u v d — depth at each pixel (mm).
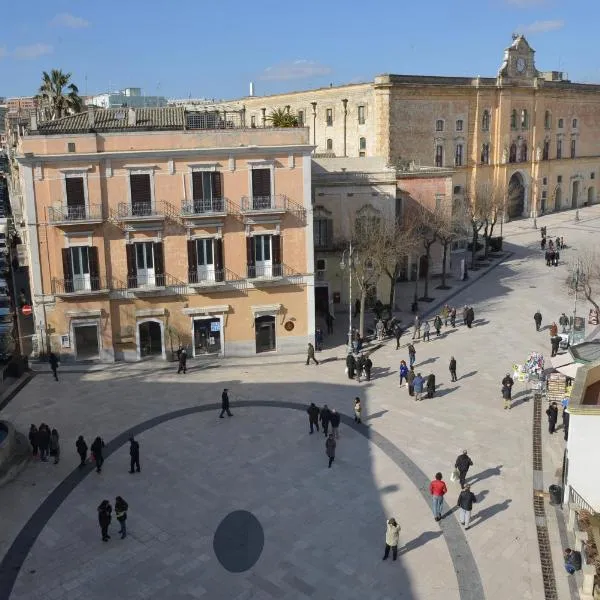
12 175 74000
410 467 28609
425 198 60469
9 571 22078
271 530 24203
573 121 98562
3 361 42219
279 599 20688
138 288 40656
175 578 21703
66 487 27172
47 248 39438
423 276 64875
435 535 23828
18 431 31719
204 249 41344
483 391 36969
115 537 23844
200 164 39875
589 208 103188
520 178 94062
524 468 28438
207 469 28547
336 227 53375
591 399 25594
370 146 77812
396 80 74438
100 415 34094
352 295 54062
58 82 64188
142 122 41000
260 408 34906
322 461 29156
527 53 88250
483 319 51125
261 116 95438
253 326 43062
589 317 49125
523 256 73500
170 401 35875
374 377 39469
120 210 39438
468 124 82875
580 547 21859
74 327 40688
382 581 21453
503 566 22141
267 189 41281
